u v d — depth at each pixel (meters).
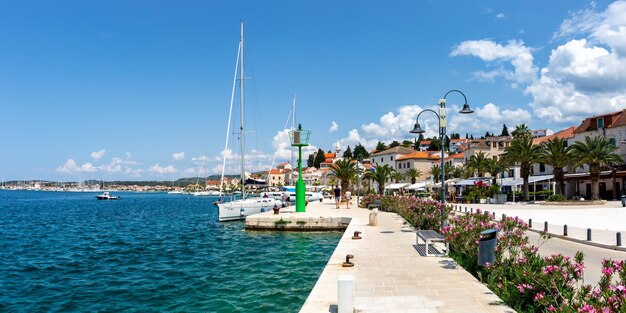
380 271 11.62
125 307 12.50
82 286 15.33
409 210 25.69
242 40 52.00
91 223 46.75
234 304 12.37
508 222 12.23
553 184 68.00
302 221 32.19
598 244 17.28
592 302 6.36
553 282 7.29
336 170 66.00
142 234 34.12
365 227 23.45
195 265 19.14
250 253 22.11
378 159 126.56
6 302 13.29
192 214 62.69
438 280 10.50
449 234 13.22
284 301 12.53
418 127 22.84
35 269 18.81
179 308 12.16
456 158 107.62
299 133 37.34
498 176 82.56
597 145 52.28
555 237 20.55
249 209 44.62
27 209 81.25
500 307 8.16
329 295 9.23
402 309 8.13
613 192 56.84
